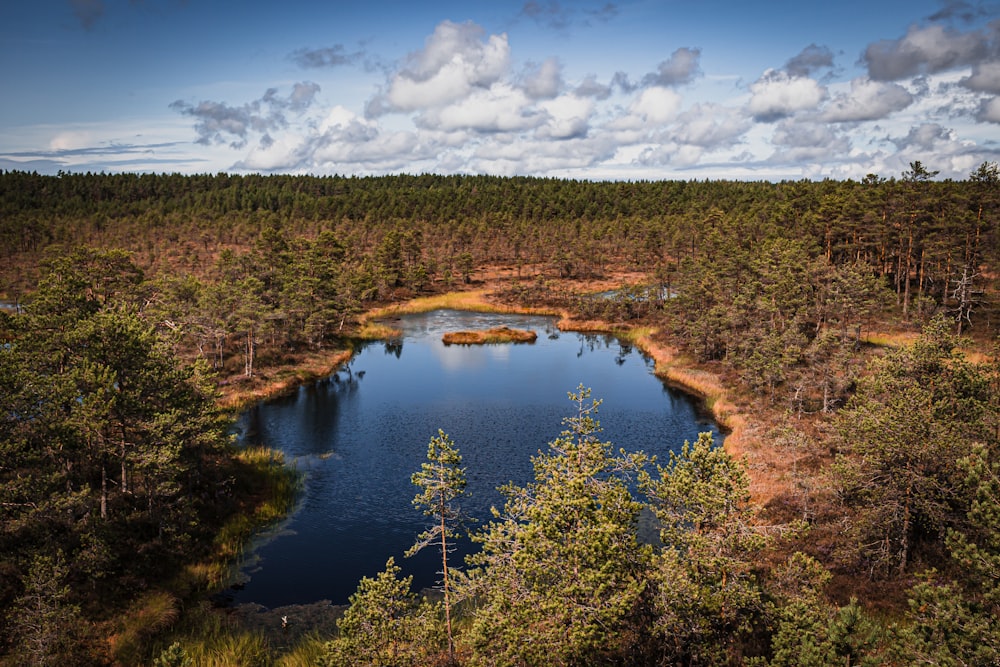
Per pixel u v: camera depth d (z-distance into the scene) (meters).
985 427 25.81
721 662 18.12
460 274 157.75
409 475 46.53
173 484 33.69
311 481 45.47
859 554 27.67
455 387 70.94
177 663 17.33
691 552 19.77
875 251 90.19
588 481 20.20
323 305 90.38
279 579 32.97
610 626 17.61
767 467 40.91
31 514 27.19
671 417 58.97
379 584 21.31
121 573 30.47
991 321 70.44
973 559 17.23
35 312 43.59
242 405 63.19
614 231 178.50
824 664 15.99
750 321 74.19
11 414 29.28
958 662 15.59
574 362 83.31
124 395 31.36
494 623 18.67
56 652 24.27
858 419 28.62
